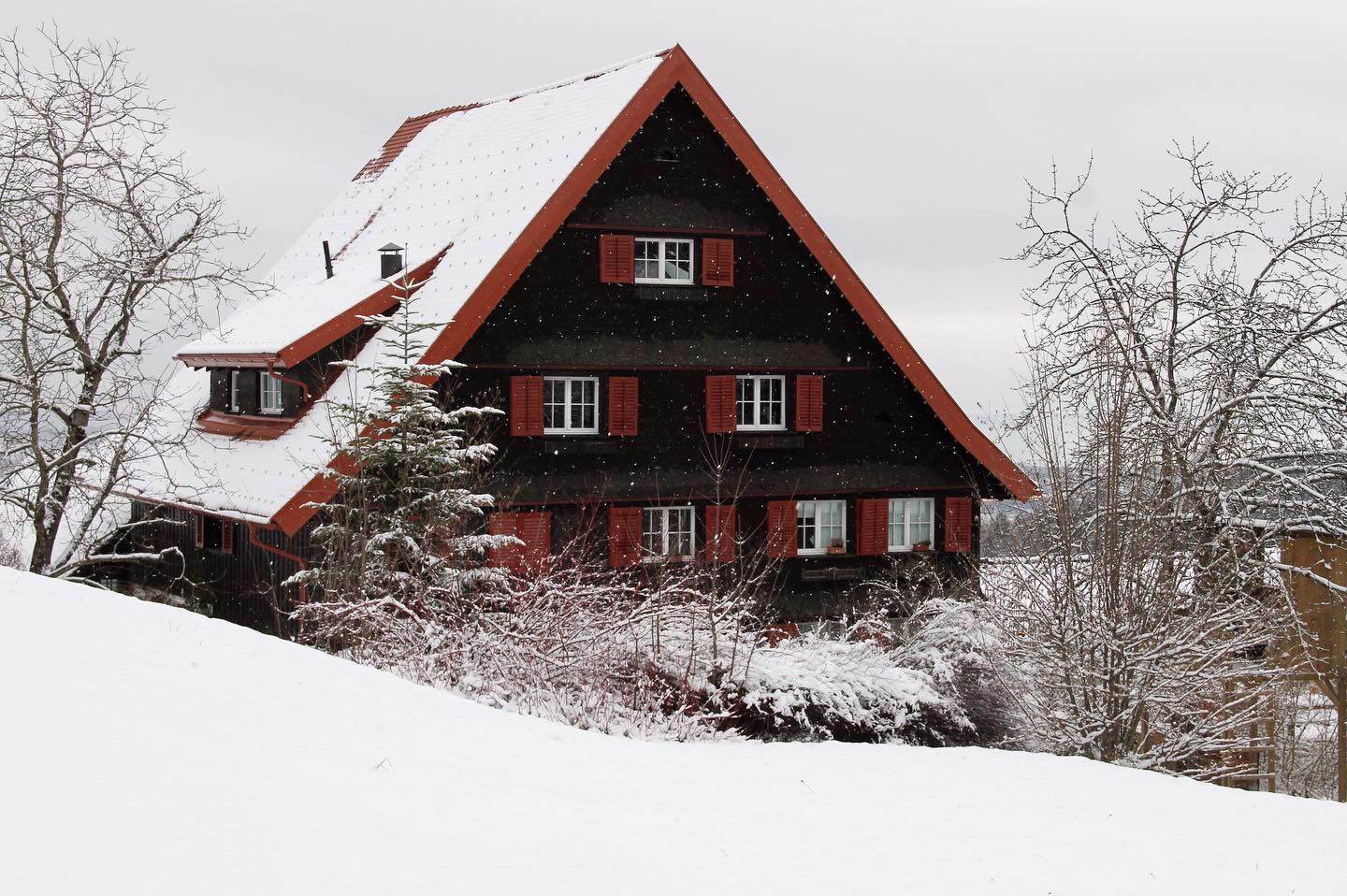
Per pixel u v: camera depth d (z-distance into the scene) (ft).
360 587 57.88
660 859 28.40
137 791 26.53
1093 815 34.96
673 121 84.94
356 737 33.42
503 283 78.64
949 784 37.83
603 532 82.69
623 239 83.25
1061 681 56.03
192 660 36.04
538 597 56.08
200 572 88.58
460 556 61.41
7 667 32.17
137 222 78.13
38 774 26.30
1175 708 55.26
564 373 82.58
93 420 81.71
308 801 28.17
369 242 100.01
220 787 27.81
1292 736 91.04
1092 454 56.95
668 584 66.28
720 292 86.28
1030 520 59.00
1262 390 75.31
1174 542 59.77
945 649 65.26
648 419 84.53
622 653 55.11
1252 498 73.87
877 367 90.63
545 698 50.60
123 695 31.86
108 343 78.89
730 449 86.48
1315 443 74.79
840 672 60.03
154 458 92.99
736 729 54.85
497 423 79.97
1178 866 30.83
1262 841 33.04
